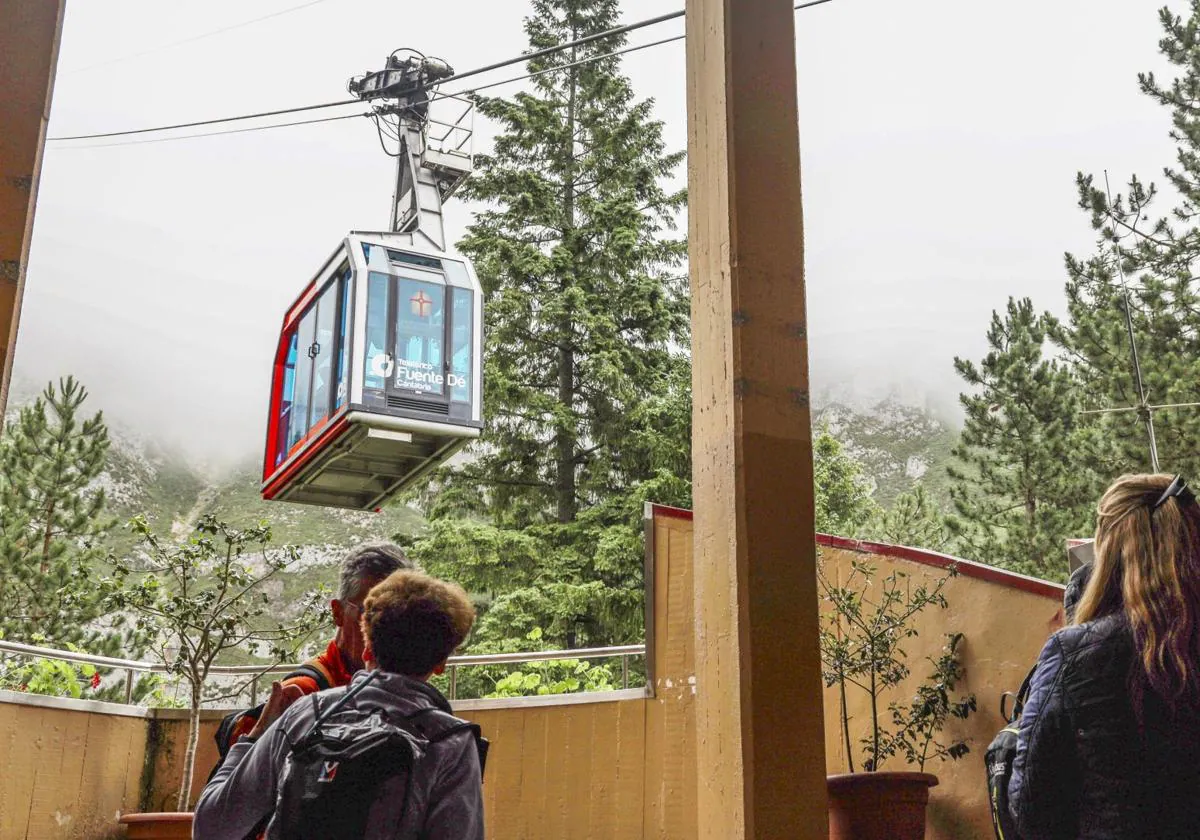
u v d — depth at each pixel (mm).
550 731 6898
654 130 32094
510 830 6766
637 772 6656
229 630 7270
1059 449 22047
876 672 6242
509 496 25281
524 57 13398
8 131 2020
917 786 5105
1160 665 1756
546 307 27188
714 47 2693
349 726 2012
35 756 6449
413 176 14125
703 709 2426
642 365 27234
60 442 24625
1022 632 5910
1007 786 1903
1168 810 1715
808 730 2279
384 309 12016
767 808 2201
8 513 23219
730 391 2451
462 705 7031
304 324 13055
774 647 2299
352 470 12367
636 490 24016
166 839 6238
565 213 30781
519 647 21047
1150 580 1829
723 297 2516
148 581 7453
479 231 29859
